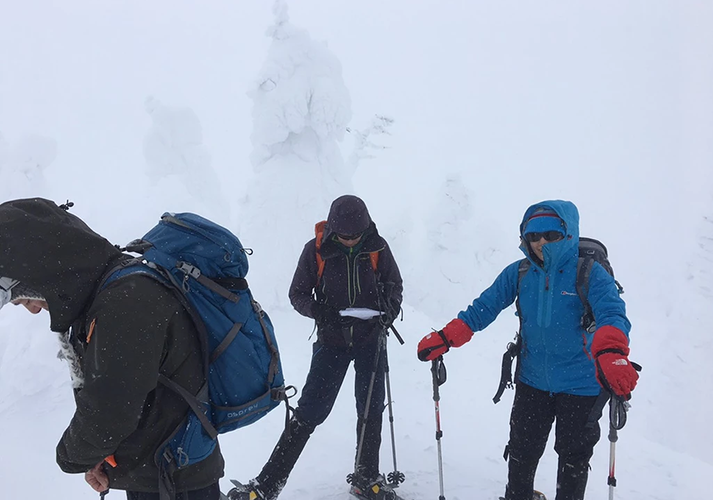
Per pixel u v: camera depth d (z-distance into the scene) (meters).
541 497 3.71
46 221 1.87
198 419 2.11
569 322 3.03
